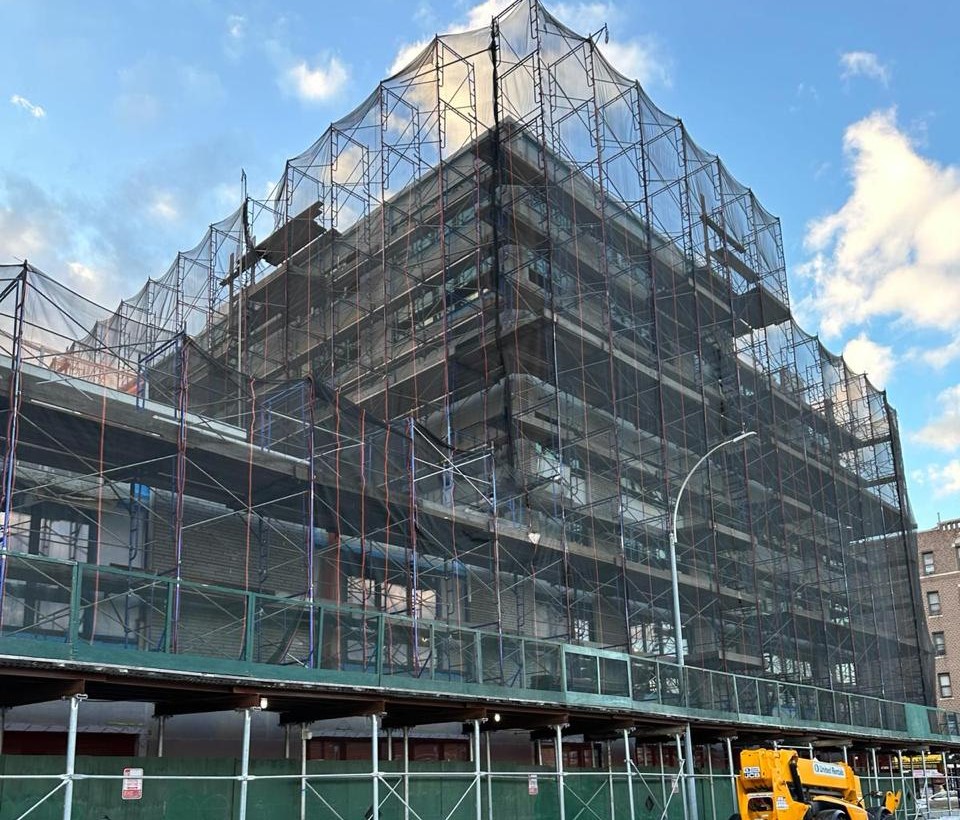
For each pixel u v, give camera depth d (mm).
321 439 28953
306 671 15891
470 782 19656
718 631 37375
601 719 23359
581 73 39125
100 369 26156
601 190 37000
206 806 15273
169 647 15227
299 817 16547
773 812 23125
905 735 39094
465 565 29406
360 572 28219
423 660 25484
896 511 58406
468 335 36094
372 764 17844
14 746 16547
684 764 29188
